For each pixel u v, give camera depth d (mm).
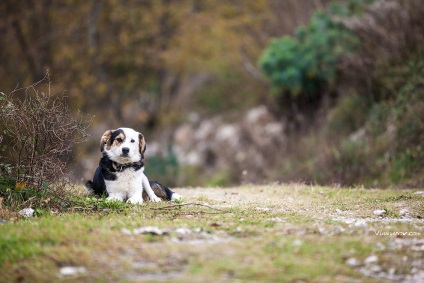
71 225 7902
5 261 6715
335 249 7242
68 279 6223
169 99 32031
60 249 6953
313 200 11477
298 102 23172
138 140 10320
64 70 27422
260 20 28766
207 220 8773
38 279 6258
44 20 28047
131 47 29562
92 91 28234
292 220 8977
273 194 12617
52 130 9852
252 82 29172
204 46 29422
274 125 23828
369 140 17188
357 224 8617
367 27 19422
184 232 7863
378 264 6902
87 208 9320
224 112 30016
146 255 6820
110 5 28594
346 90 20609
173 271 6418
